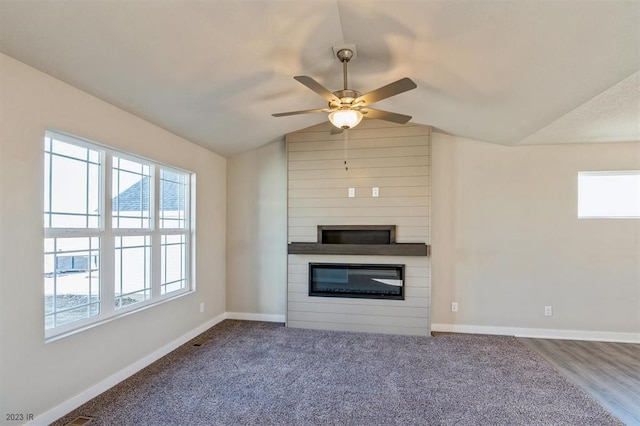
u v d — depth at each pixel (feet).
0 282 6.46
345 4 6.71
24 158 6.88
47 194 7.65
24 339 6.85
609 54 6.72
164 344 11.37
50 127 7.43
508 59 7.66
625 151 13.05
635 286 12.92
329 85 10.50
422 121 13.37
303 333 13.71
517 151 13.78
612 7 5.51
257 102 11.07
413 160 13.84
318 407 8.12
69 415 7.68
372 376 9.78
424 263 13.60
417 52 8.21
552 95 8.82
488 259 13.93
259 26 7.25
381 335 13.52
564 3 5.63
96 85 8.12
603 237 13.15
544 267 13.53
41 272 7.20
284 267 15.52
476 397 8.63
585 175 13.57
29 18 5.80
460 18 6.58
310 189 14.61
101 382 8.75
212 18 6.74
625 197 13.39
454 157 14.20
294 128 14.47
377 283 14.12
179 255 12.79
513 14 6.14
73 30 6.26
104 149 9.16
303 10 6.88
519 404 8.30
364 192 14.17
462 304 14.07
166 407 8.07
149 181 11.23
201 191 13.85
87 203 8.72
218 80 9.14
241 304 15.90
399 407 8.14
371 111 8.59
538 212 13.61
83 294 8.54
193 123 11.42
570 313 13.33
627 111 9.57
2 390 6.48
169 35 6.95
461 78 9.07
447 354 11.50
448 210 14.20
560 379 9.66
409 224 13.83
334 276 14.49
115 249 9.64
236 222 16.01
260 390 8.93
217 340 12.84
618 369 10.35
